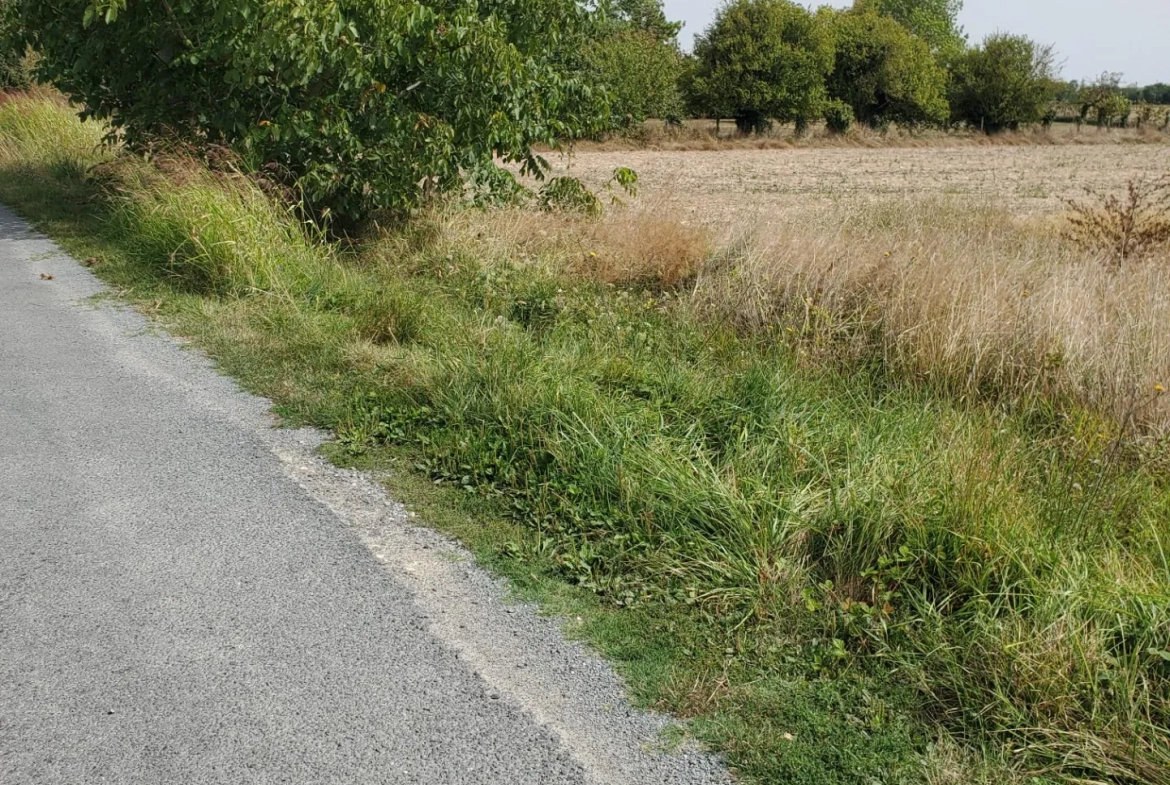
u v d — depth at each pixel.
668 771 2.85
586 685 3.25
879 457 4.75
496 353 5.99
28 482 4.63
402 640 3.46
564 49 12.20
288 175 9.87
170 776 2.75
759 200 19.94
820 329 7.11
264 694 3.12
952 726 3.09
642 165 31.44
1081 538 4.16
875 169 31.78
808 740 3.00
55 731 2.91
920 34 82.62
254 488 4.67
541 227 10.19
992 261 7.75
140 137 10.46
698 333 7.41
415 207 10.23
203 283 8.22
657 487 4.45
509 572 3.97
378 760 2.84
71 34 10.27
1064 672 3.11
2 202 12.10
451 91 10.12
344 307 7.76
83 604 3.61
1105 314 6.68
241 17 8.84
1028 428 5.89
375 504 4.56
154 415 5.56
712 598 3.78
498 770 2.82
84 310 7.60
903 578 3.75
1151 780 2.80
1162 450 5.32
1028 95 53.28
